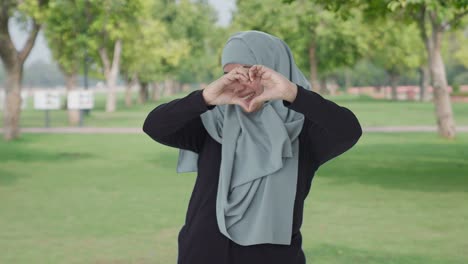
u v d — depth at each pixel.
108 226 8.00
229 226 2.42
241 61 2.43
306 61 54.22
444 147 18.28
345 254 6.57
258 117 2.46
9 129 21.94
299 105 2.28
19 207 9.41
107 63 44.56
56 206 9.48
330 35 48.38
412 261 6.29
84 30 31.81
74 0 29.64
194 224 2.48
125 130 26.45
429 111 42.50
